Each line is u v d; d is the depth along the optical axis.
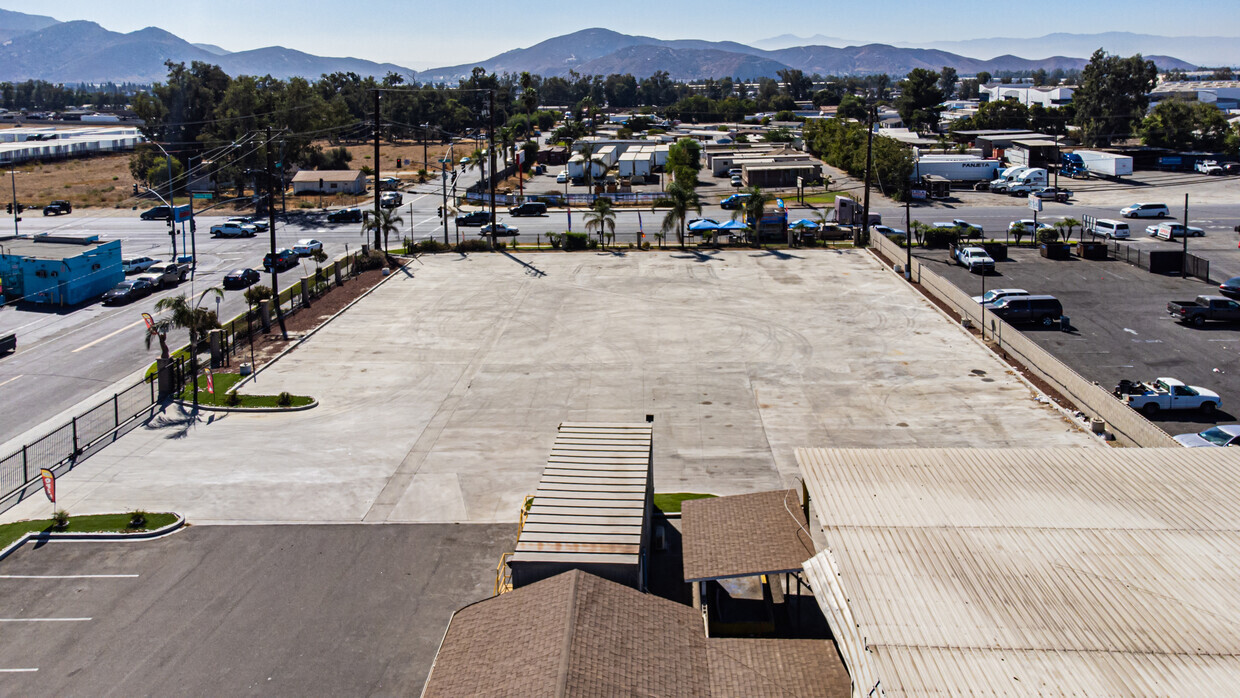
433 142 188.38
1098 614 16.39
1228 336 47.16
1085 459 23.62
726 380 41.94
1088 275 61.78
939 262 66.62
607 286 59.81
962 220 84.00
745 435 35.66
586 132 190.62
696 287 59.09
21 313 56.53
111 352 47.88
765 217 75.31
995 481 22.25
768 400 39.34
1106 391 36.28
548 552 19.91
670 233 78.81
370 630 23.11
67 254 59.25
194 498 30.89
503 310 54.56
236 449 35.12
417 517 29.47
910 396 39.31
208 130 120.06
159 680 21.06
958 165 109.62
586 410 38.66
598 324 51.22
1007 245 72.81
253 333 50.19
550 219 89.38
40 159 152.62
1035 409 37.41
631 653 16.98
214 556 27.02
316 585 25.33
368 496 31.02
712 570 21.31
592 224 73.25
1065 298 55.69
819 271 63.22
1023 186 99.88
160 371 40.56
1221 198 95.62
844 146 122.50
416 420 37.94
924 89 188.25
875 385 40.81
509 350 47.03
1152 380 40.56
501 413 38.56
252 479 32.44
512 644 17.05
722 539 22.69
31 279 58.62
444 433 36.50
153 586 25.31
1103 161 113.06
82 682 20.98
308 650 22.25
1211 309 48.75
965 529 19.69
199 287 63.19
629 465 24.45
